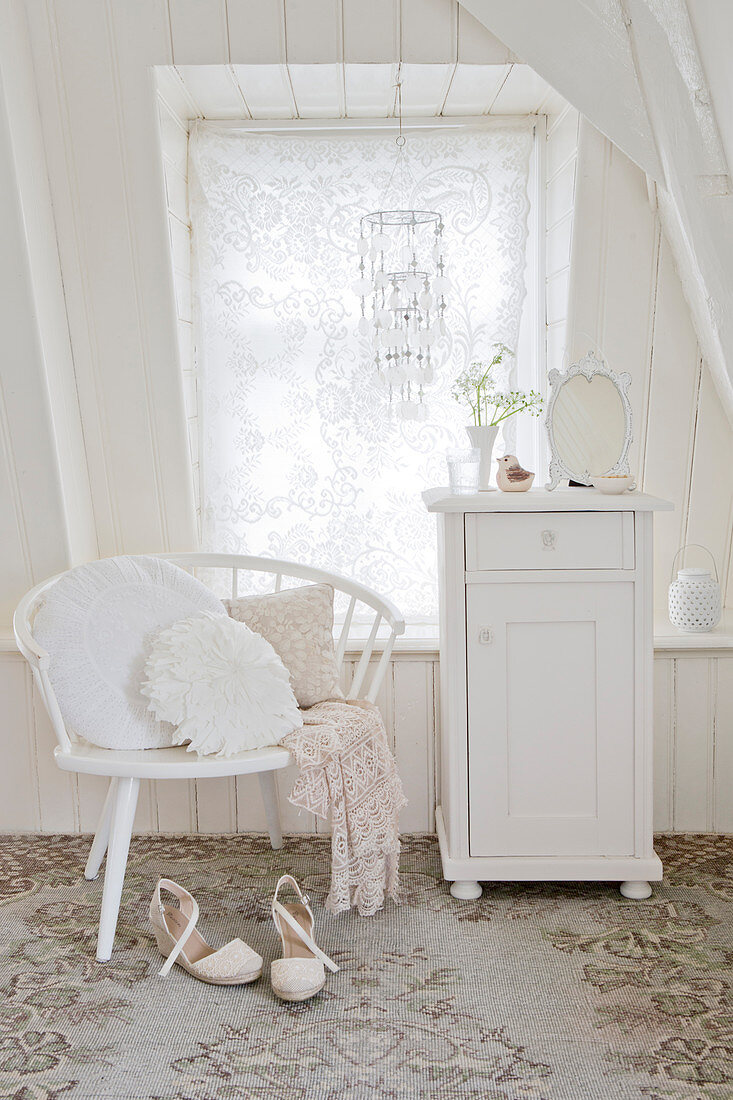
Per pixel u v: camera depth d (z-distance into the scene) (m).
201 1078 1.62
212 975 1.91
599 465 2.41
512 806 2.24
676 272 2.50
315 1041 1.72
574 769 2.23
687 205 2.19
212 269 2.79
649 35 2.04
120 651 2.11
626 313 2.58
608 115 2.27
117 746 2.05
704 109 2.04
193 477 2.84
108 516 2.80
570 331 2.62
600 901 2.25
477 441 2.39
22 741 2.67
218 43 2.30
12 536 2.62
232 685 2.05
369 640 2.39
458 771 2.22
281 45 2.32
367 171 2.78
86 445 2.70
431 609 2.93
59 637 2.09
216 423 2.85
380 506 2.89
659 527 2.79
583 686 2.21
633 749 2.22
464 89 2.54
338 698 2.34
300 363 2.84
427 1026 1.76
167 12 2.26
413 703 2.65
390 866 2.21
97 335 2.58
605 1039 1.71
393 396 2.85
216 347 2.82
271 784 2.52
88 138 2.38
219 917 2.18
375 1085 1.60
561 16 2.16
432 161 2.77
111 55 2.29
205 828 2.70
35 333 2.37
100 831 2.34
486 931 2.11
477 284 2.80
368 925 2.14
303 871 2.43
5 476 2.52
